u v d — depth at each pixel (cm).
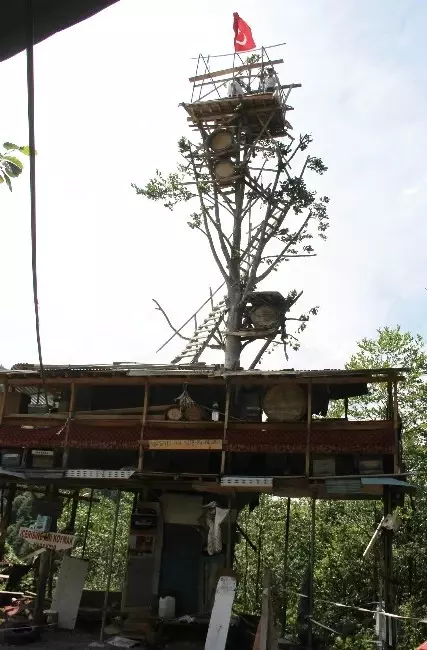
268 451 1501
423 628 2044
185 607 1725
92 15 198
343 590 2453
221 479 1497
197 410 1588
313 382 1519
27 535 1639
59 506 1741
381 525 1447
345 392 1744
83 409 1811
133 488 1795
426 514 2328
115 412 1661
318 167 2381
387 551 1466
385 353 2717
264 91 2297
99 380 1648
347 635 2022
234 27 2370
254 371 1523
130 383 1662
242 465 1683
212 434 1561
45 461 1644
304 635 1689
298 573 2683
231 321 2253
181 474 1527
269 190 2358
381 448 1443
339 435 1478
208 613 1698
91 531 3444
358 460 1464
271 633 1361
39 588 1661
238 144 2292
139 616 1662
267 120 2300
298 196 2316
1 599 1922
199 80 2345
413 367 2636
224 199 2386
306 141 2358
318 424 1501
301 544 2828
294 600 2553
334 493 1588
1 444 1669
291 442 1497
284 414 1545
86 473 1570
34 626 1560
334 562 2531
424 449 2464
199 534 1784
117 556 3353
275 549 2886
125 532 3466
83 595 2056
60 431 1636
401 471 1482
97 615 1853
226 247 2359
